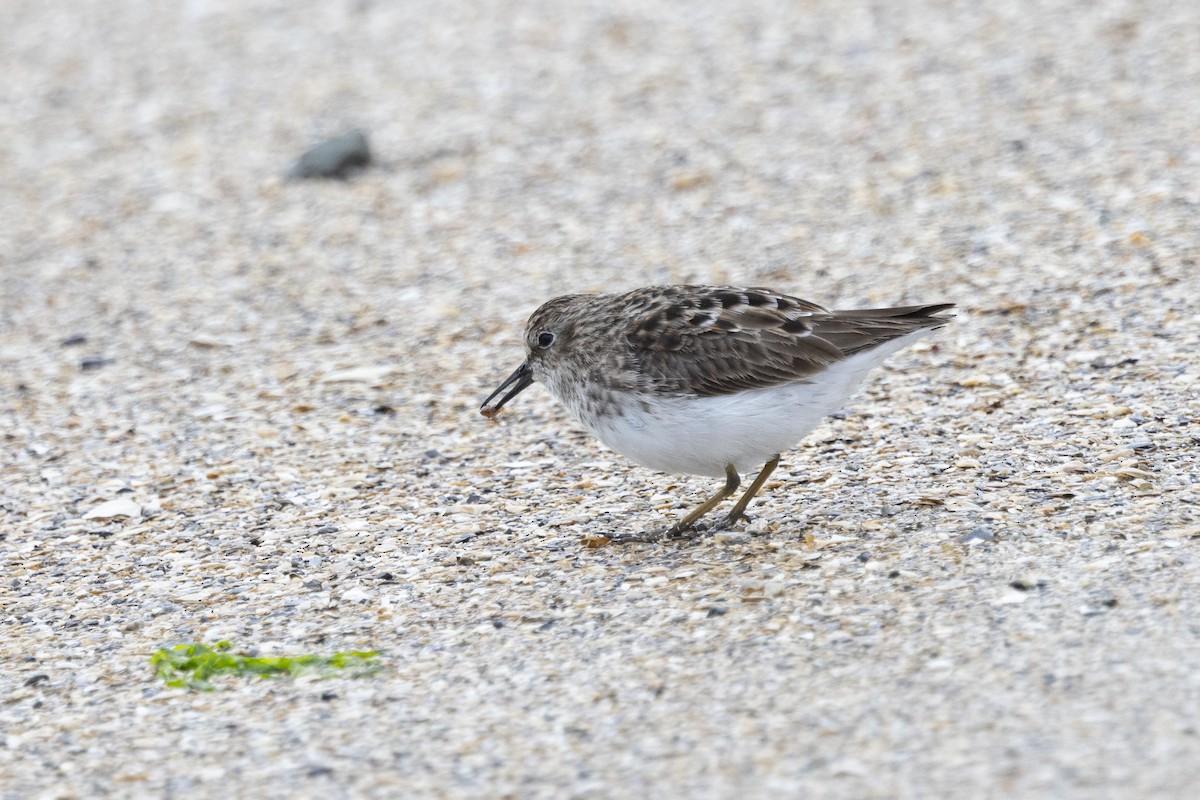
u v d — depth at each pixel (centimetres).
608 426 1048
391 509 1195
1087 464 1112
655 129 2131
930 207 1753
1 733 867
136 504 1243
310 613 1010
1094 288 1468
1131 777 707
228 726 855
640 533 1108
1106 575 920
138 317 1725
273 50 2666
